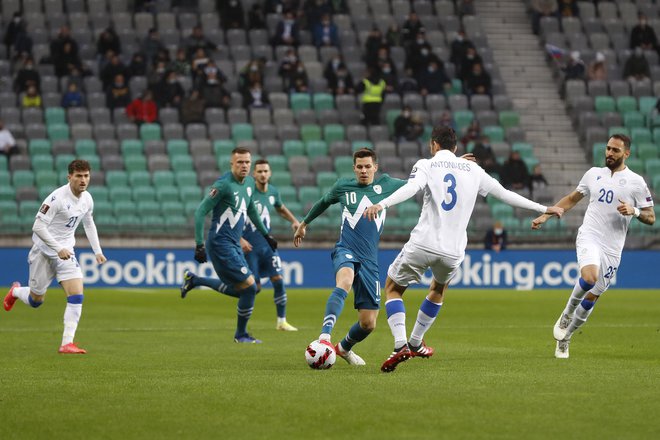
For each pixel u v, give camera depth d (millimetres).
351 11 105625
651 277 83812
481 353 35281
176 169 88938
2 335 43312
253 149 91500
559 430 20000
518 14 110500
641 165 95500
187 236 82438
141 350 36781
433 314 31281
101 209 84625
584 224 33875
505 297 72188
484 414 21656
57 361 32812
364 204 30781
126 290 77125
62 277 36156
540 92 103188
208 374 28484
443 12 107438
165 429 20219
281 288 47062
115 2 102000
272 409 22312
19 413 21969
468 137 91875
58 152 89000
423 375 27953
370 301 30547
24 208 83312
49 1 100875
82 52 97500
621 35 108000
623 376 27766
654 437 19375
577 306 33156
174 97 93312
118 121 92250
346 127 94375
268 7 102875
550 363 31531
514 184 88750
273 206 47531
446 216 29031
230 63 98312
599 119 98812
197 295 72562
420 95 97062
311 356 29625
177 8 102938
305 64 99688
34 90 91562
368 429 20109
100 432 19969
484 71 99375
